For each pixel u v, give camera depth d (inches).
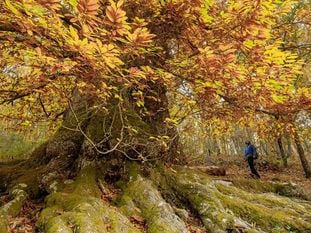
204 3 223.0
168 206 230.8
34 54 154.0
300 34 556.4
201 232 229.3
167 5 224.8
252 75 198.1
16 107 343.0
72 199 210.7
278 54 184.7
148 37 140.4
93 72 166.7
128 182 258.1
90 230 170.2
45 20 141.1
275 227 243.3
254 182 347.3
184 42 256.4
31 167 304.2
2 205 227.6
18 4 140.1
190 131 377.7
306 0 496.1
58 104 390.0
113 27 132.9
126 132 277.1
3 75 293.1
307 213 273.9
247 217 251.3
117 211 219.5
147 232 206.1
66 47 154.0
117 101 298.8
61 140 288.4
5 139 532.1
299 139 475.8
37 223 190.7
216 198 256.8
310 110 267.6
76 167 270.4
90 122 286.7
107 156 269.7
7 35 171.0
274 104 252.2
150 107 320.5
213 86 210.4
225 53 166.7
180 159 333.4
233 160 820.6
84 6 123.5
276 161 780.6
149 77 218.4
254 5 179.3
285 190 345.4
